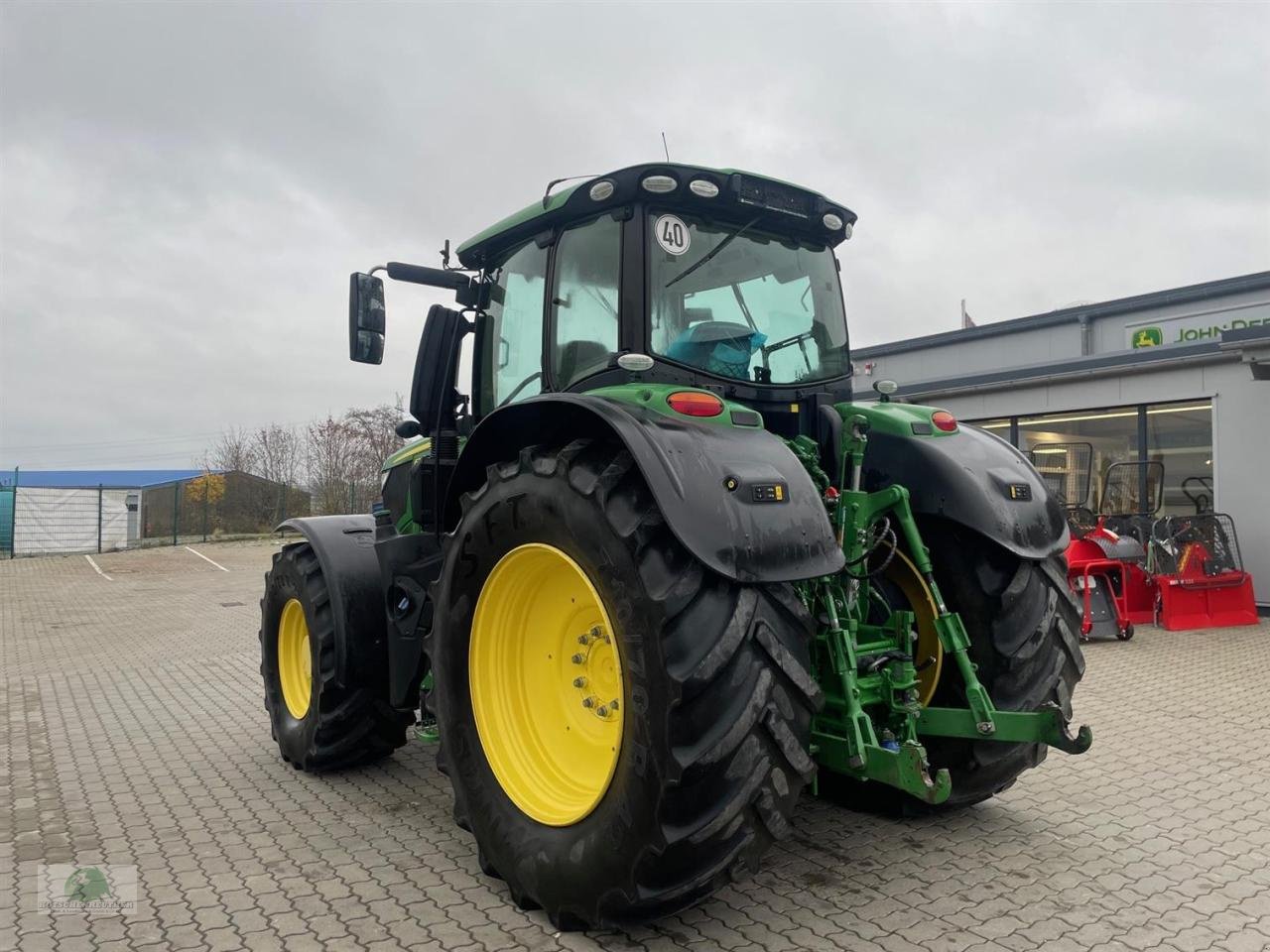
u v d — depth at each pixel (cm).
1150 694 595
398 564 400
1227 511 990
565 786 287
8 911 294
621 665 246
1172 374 1043
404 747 508
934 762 338
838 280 381
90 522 2503
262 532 3231
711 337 324
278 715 481
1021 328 1569
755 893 296
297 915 289
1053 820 363
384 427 3816
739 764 235
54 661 852
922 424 343
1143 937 263
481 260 400
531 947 264
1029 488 337
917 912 281
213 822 382
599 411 260
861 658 302
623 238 310
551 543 273
